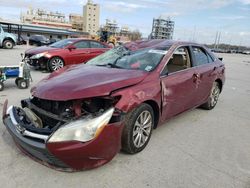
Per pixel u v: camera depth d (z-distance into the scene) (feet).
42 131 9.18
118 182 9.42
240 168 10.92
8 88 22.65
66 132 8.76
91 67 13.20
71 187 8.99
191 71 14.98
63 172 9.78
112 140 9.63
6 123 10.71
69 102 9.93
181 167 10.69
